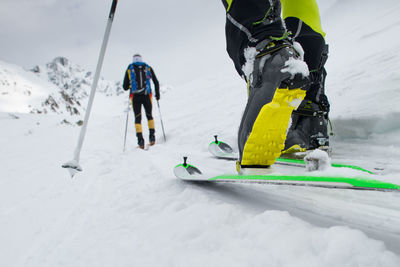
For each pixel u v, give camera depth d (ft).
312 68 6.10
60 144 15.37
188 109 22.67
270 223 3.11
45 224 4.58
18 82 569.64
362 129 7.78
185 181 6.12
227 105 18.83
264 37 4.50
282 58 4.27
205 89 29.63
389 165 5.94
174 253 2.99
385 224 3.22
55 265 3.17
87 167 9.11
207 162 9.12
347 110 8.50
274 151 4.60
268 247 2.70
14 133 22.31
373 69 11.00
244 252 2.74
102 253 3.25
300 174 3.40
